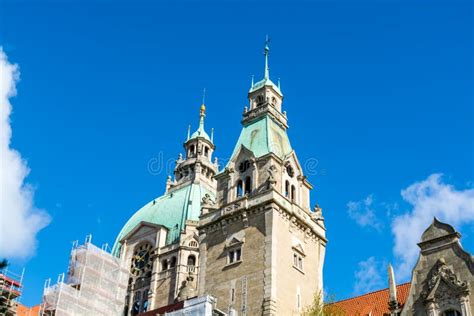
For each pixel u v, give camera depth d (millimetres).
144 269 105938
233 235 73562
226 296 69750
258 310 66062
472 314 50312
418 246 56094
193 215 107625
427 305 52875
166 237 106688
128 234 111250
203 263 74625
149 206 115938
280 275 68375
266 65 90500
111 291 85000
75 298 78250
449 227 54875
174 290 98500
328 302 66188
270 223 70812
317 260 76000
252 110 85125
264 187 75062
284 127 85250
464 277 52094
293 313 67812
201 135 126125
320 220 79562
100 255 85500
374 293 77562
